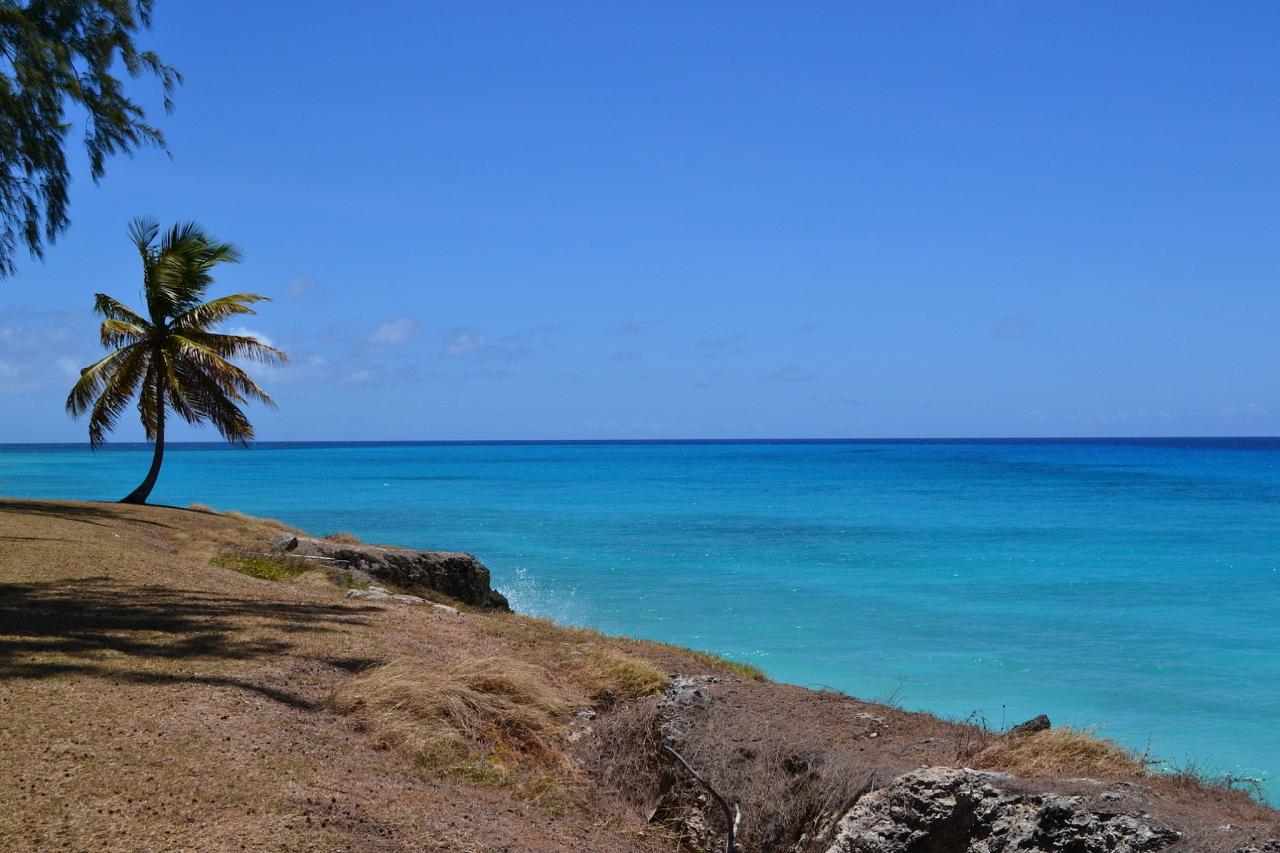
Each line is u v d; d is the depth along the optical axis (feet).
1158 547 137.49
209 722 25.09
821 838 23.54
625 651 47.78
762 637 75.31
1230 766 45.29
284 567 63.98
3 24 50.37
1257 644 72.43
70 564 50.19
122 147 55.47
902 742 28.63
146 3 55.31
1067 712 54.49
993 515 191.31
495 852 19.83
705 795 26.73
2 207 52.31
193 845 17.29
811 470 433.89
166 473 377.30
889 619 82.79
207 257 101.40
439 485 299.99
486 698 32.30
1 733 22.38
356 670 34.50
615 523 173.37
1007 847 19.98
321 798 20.58
